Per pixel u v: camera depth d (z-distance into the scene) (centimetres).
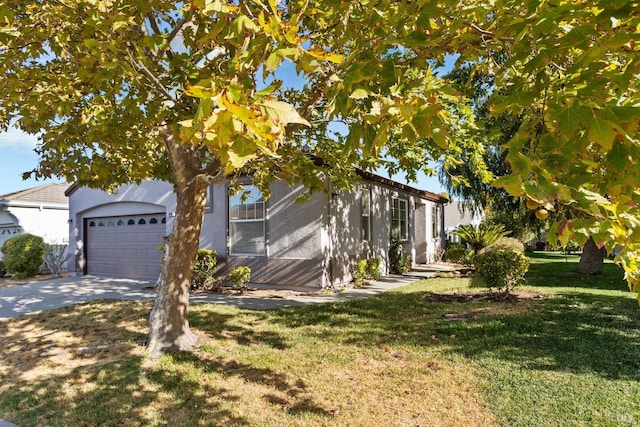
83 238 1488
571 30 136
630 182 130
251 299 890
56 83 400
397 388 404
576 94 138
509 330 566
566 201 118
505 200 1423
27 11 363
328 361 482
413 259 1678
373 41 201
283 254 1026
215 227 1131
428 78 180
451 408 362
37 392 425
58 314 777
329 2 202
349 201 1142
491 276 798
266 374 448
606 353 471
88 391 422
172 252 541
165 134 508
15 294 1043
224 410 372
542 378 408
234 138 110
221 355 509
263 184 728
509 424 331
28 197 1805
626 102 139
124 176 657
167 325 532
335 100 162
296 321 675
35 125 466
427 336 563
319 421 348
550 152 135
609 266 1444
